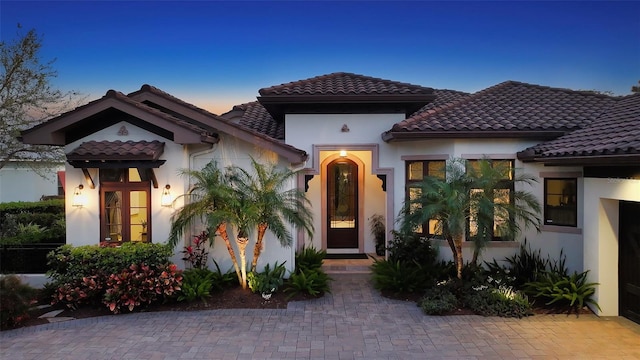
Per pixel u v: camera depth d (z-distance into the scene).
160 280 8.32
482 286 8.65
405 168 11.39
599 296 8.09
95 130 9.70
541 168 10.14
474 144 10.34
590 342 6.85
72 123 9.09
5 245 10.46
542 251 10.16
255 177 10.16
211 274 9.19
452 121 10.41
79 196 9.62
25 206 17.02
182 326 7.54
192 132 9.10
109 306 7.99
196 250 9.93
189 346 6.70
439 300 8.33
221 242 10.16
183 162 9.73
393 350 6.56
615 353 6.45
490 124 10.14
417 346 6.70
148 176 9.59
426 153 10.83
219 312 8.25
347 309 8.46
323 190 13.29
